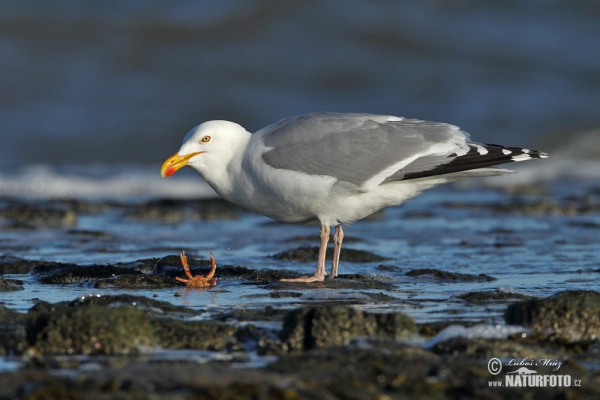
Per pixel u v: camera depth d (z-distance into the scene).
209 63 35.06
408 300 9.77
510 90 34.22
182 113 31.70
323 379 6.59
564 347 7.62
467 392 6.45
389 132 11.01
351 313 7.85
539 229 16.53
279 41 36.41
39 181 24.48
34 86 32.69
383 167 10.81
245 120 31.48
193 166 11.22
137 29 36.34
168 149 29.45
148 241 15.26
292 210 11.08
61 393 6.06
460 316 8.81
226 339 7.82
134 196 23.44
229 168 11.12
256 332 7.93
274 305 9.41
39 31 35.56
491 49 36.94
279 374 6.68
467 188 24.02
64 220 17.78
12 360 7.21
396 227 17.06
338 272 12.08
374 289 10.51
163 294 10.11
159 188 24.41
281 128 11.07
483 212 19.11
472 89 34.16
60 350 7.45
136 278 10.77
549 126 31.00
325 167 10.73
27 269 11.95
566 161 28.02
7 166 26.27
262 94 33.34
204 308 9.27
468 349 7.39
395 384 6.51
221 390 6.14
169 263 11.76
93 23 36.31
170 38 36.25
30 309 8.79
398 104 33.00
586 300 8.12
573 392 6.39
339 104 33.06
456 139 11.16
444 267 12.44
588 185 24.34
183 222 18.08
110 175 25.56
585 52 37.03
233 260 13.07
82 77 33.56
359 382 6.50
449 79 34.78
